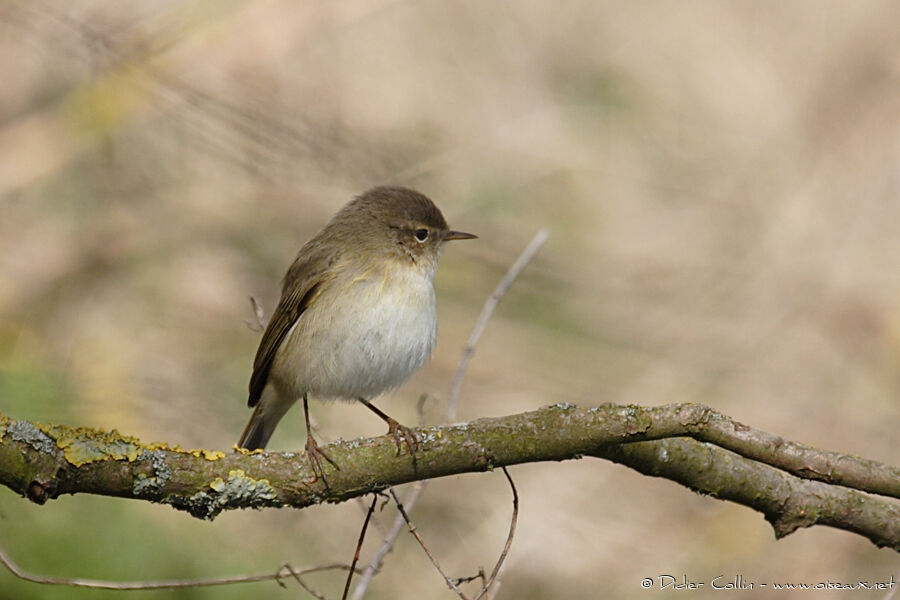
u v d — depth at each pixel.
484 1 17.45
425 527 12.00
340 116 14.30
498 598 11.68
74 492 5.33
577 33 17.61
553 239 15.27
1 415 5.29
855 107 17.38
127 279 13.44
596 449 5.84
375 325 7.64
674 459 6.22
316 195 14.30
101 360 11.83
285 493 5.66
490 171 15.56
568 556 12.09
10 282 12.99
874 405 14.11
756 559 12.26
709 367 14.45
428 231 7.94
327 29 14.84
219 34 13.99
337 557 11.16
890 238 16.02
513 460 5.86
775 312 15.14
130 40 13.09
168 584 6.45
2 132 13.72
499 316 14.46
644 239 15.82
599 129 16.72
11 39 13.75
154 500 5.48
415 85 16.16
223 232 14.05
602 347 14.51
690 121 17.14
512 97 16.58
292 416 11.89
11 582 8.70
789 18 18.42
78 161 13.87
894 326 14.85
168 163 14.16
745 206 16.34
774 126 17.20
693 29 18.06
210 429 11.80
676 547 12.37
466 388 13.65
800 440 13.72
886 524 6.54
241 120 13.22
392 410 13.09
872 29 17.91
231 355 12.80
